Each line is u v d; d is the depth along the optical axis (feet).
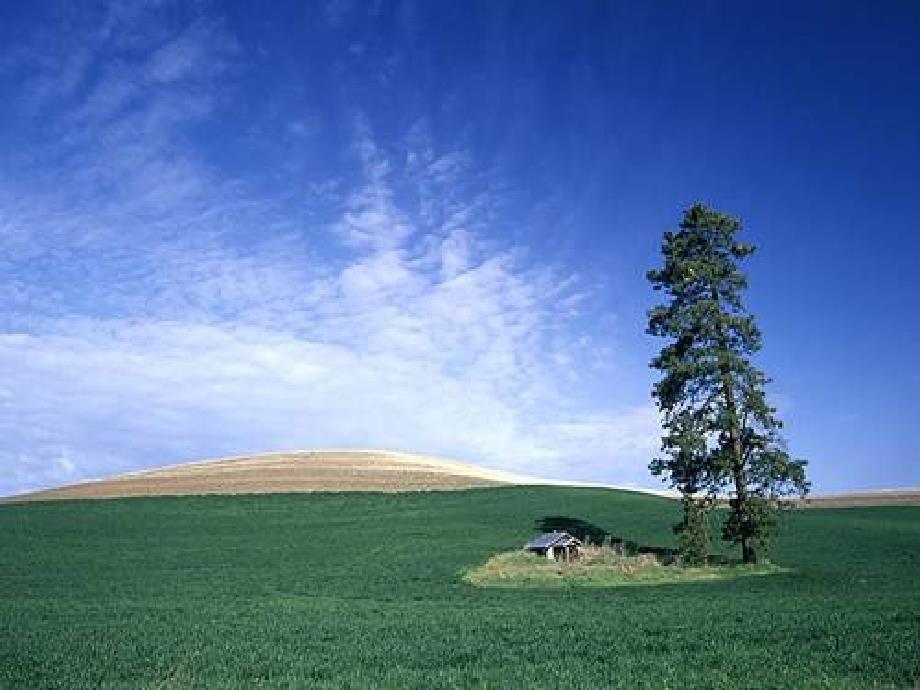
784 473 177.27
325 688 80.02
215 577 190.29
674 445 181.98
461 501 297.33
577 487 330.95
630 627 112.78
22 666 94.32
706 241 194.08
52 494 338.34
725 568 178.60
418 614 135.74
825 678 75.00
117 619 134.51
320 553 221.25
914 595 141.28
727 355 181.37
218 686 82.02
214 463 412.98
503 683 79.36
